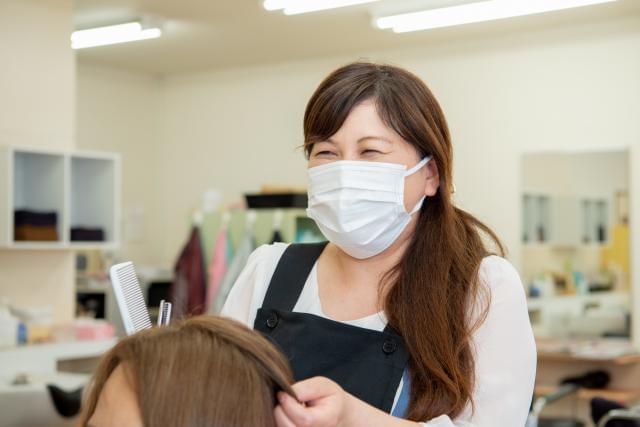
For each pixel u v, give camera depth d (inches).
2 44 184.2
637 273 216.8
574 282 224.8
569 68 225.1
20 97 187.2
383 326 51.9
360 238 52.8
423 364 49.5
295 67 272.2
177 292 238.5
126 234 288.7
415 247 53.4
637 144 216.2
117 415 31.0
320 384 37.4
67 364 193.9
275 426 32.2
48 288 192.5
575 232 224.7
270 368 32.1
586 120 222.8
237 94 283.9
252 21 222.5
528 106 231.0
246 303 59.2
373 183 52.7
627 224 217.6
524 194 231.8
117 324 255.1
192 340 31.8
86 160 199.2
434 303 50.6
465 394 49.2
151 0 203.9
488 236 56.5
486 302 51.3
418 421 48.5
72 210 200.2
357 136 52.8
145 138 296.0
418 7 207.5
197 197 291.9
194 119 292.8
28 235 178.2
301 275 56.6
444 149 54.0
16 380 162.4
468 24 221.5
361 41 242.8
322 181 54.2
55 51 194.1
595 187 221.8
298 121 272.2
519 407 50.7
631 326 217.6
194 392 30.2
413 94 53.0
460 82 241.1
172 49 255.8
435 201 54.9
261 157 279.1
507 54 234.1
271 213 230.4
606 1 196.2
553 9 198.8
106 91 283.7
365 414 40.0
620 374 213.9
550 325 227.9
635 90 216.4
